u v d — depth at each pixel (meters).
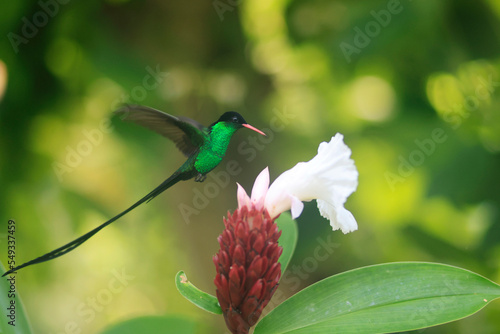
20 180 3.03
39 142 3.07
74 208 3.37
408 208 3.60
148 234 4.27
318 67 3.55
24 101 2.84
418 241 3.40
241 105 3.29
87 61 2.88
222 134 2.01
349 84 3.51
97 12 2.85
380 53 3.15
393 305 1.97
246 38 3.26
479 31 3.00
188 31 3.03
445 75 3.22
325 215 2.03
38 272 3.34
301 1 3.24
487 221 3.05
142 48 2.96
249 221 1.96
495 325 3.08
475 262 3.12
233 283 1.95
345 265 3.55
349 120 3.78
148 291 4.68
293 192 1.97
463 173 3.00
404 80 3.29
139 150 3.19
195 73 3.13
